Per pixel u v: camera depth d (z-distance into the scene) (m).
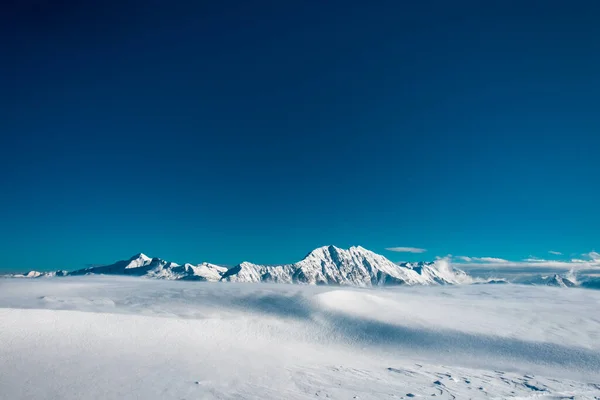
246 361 34.25
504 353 58.47
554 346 61.12
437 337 67.62
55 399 19.27
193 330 51.22
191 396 20.38
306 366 34.41
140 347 36.81
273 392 22.45
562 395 28.06
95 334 40.00
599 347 61.38
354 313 87.06
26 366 25.88
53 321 42.12
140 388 21.59
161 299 115.94
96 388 21.31
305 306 94.50
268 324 71.56
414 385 28.19
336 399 21.80
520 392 28.25
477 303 138.12
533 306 130.88
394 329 73.31
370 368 36.59
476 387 29.03
